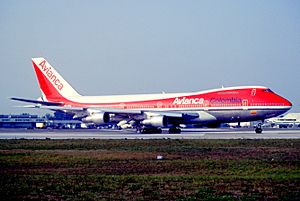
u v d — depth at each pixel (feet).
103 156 270.87
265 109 522.06
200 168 211.61
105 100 634.84
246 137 443.32
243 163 226.38
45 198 143.13
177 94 578.66
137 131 601.62
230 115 538.47
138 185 163.53
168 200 138.41
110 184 166.50
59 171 208.54
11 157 267.39
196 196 143.23
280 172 193.16
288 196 140.67
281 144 339.77
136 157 264.11
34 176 189.06
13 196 146.41
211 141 376.89
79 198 142.51
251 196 141.90
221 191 150.71
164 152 291.58
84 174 197.98
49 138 467.52
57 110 630.33
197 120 555.69
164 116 546.26
